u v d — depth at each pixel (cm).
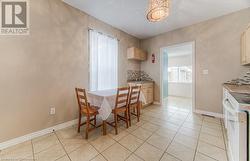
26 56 200
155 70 445
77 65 275
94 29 312
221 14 292
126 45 418
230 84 264
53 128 235
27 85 202
